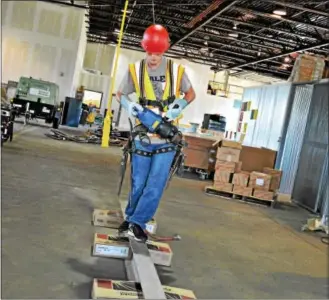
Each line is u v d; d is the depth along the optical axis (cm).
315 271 354
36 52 1731
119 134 1398
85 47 2066
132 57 2181
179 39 1600
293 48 1491
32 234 315
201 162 831
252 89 1102
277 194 698
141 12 1359
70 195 468
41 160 666
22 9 1708
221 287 281
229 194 671
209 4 1102
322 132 694
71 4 1600
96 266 277
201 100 2209
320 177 664
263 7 1078
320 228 513
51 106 1293
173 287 253
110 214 385
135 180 305
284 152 799
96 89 2117
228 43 1633
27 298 215
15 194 423
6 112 773
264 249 396
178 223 437
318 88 737
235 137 1159
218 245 381
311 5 976
